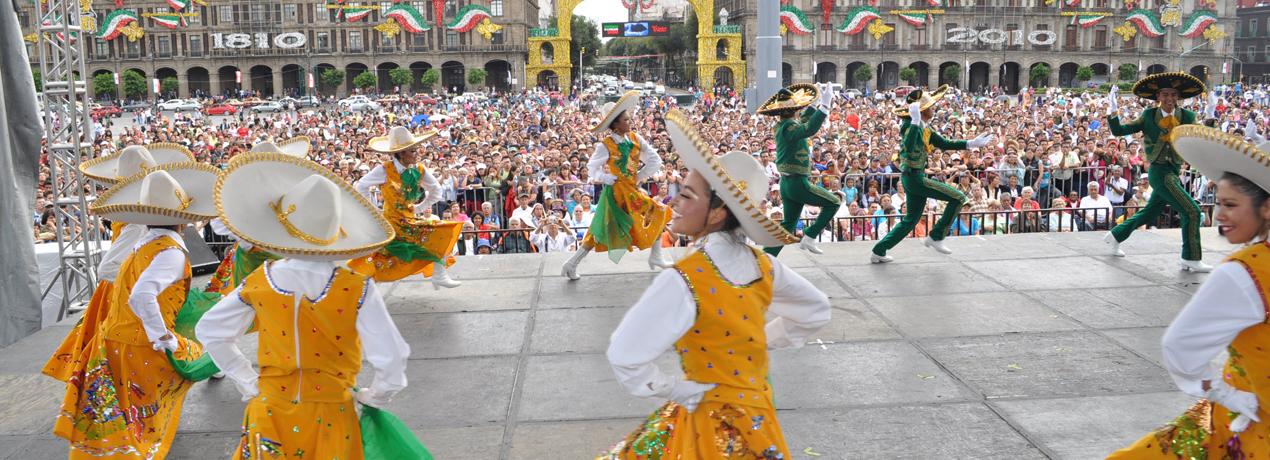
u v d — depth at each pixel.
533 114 38.88
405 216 6.97
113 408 4.03
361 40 91.25
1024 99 51.50
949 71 88.19
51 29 7.70
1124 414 4.57
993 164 16.62
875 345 5.78
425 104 66.69
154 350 4.07
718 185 2.57
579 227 11.55
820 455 4.16
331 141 25.80
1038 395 4.86
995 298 6.88
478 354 5.81
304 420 3.10
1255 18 104.38
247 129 34.47
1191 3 91.19
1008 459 4.09
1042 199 14.85
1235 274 2.52
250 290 3.13
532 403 4.94
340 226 3.15
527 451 4.33
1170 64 91.62
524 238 11.52
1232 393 2.62
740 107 47.06
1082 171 14.95
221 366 3.17
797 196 8.15
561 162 17.22
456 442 4.45
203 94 91.00
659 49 118.19
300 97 86.38
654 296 2.62
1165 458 2.94
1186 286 7.13
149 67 90.31
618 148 7.18
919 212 8.07
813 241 8.97
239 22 90.25
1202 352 2.57
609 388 5.14
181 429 4.68
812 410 4.71
